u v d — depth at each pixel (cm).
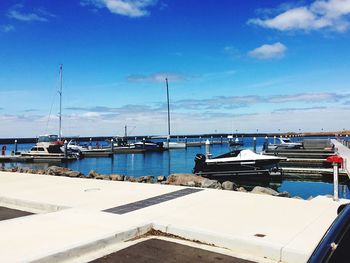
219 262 579
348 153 3859
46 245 608
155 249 637
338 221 308
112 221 768
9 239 643
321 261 270
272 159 2858
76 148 6172
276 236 656
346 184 2530
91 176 2383
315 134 17862
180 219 782
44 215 830
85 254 611
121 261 579
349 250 271
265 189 1368
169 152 6688
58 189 1234
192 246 656
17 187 1290
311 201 981
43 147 5397
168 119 7369
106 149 6581
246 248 630
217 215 820
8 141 15500
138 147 7081
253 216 809
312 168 2981
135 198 1045
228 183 1616
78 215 827
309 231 690
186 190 1174
